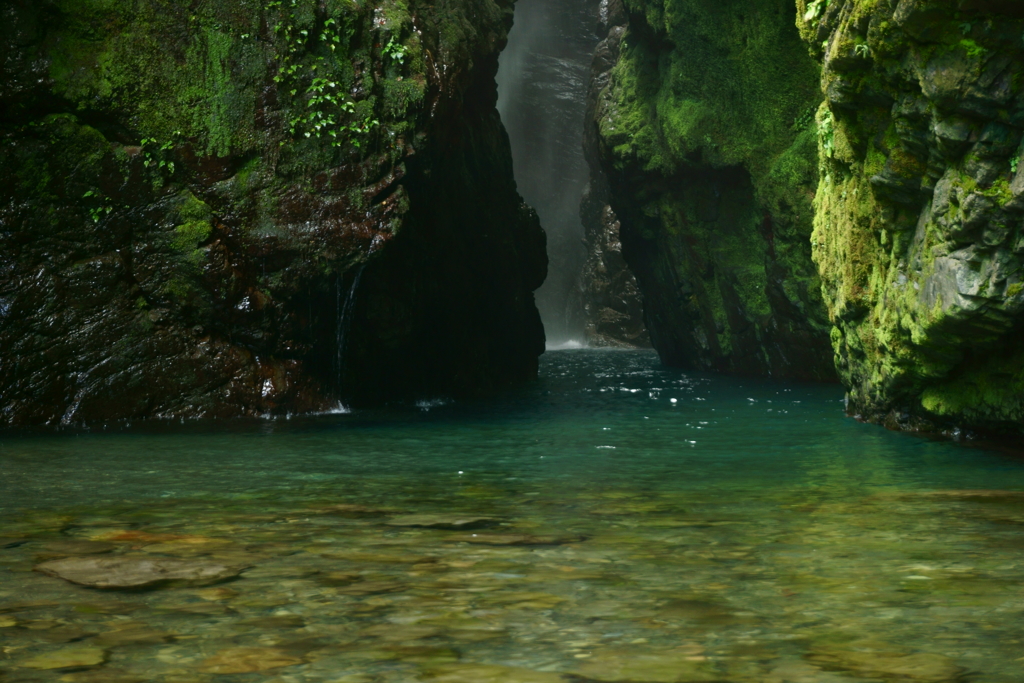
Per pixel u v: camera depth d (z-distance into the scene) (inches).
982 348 348.8
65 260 482.0
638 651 121.8
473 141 712.4
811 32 390.0
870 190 388.8
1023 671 113.8
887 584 154.3
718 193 842.2
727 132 790.5
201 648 122.9
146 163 493.0
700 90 813.2
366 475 295.4
